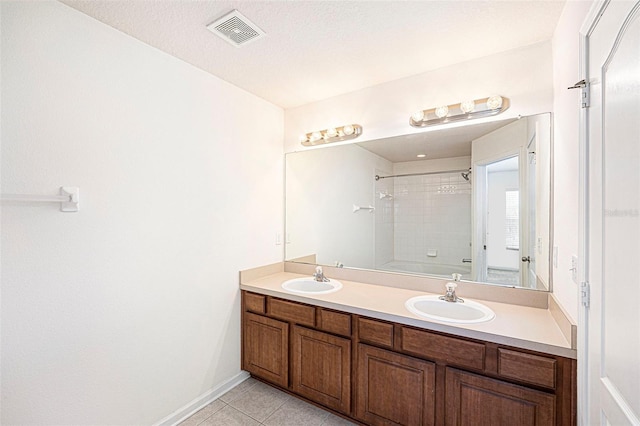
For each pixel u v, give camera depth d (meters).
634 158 0.77
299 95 2.55
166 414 1.86
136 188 1.71
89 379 1.51
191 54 1.88
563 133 1.47
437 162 2.16
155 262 1.81
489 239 1.98
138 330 1.72
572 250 1.32
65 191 1.41
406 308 1.79
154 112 1.80
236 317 2.36
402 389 1.67
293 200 2.82
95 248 1.53
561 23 1.50
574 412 1.25
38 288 1.34
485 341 1.44
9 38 1.25
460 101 2.02
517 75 1.83
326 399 1.96
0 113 1.23
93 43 1.52
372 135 2.39
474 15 1.51
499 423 1.41
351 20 1.55
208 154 2.13
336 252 2.60
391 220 2.35
